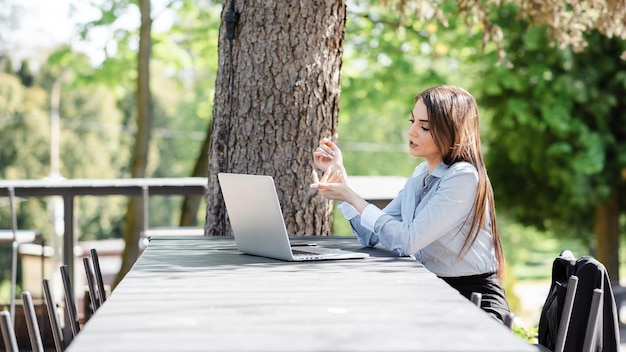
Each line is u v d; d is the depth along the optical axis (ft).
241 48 13.34
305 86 13.23
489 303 10.34
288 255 9.62
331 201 13.61
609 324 9.46
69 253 17.46
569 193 42.24
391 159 93.61
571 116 39.47
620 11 16.44
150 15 32.12
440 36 35.81
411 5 17.69
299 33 13.20
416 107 10.71
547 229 45.91
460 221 10.37
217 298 7.18
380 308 6.77
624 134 40.24
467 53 38.45
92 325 6.05
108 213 94.32
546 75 38.99
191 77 84.33
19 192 17.42
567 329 9.27
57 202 39.75
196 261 9.66
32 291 21.20
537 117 39.81
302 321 6.23
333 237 12.44
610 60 38.34
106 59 36.11
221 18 13.66
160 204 102.22
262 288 7.72
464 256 10.39
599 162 38.78
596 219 43.16
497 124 42.01
